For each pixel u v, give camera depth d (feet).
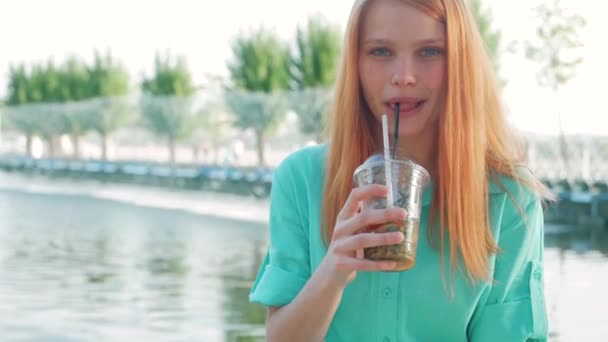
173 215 75.56
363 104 6.57
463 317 6.54
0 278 38.75
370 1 6.32
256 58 128.26
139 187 110.01
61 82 184.96
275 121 123.34
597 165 80.38
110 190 106.01
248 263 44.62
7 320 29.12
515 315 6.61
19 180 126.21
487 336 6.61
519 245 6.69
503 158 6.75
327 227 6.61
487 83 6.70
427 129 6.64
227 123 129.39
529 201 6.75
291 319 6.04
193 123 141.38
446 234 6.51
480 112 6.39
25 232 61.11
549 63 82.48
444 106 6.33
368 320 6.57
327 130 6.87
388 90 6.29
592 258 47.85
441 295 6.51
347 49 6.44
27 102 192.44
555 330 28.22
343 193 6.56
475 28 6.41
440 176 6.44
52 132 169.78
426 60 6.30
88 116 162.40
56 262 44.80
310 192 6.76
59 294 34.47
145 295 34.24
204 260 45.85
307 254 6.80
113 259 46.26
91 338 26.53
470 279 6.50
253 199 91.71
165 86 152.87
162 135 145.79
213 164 127.75
